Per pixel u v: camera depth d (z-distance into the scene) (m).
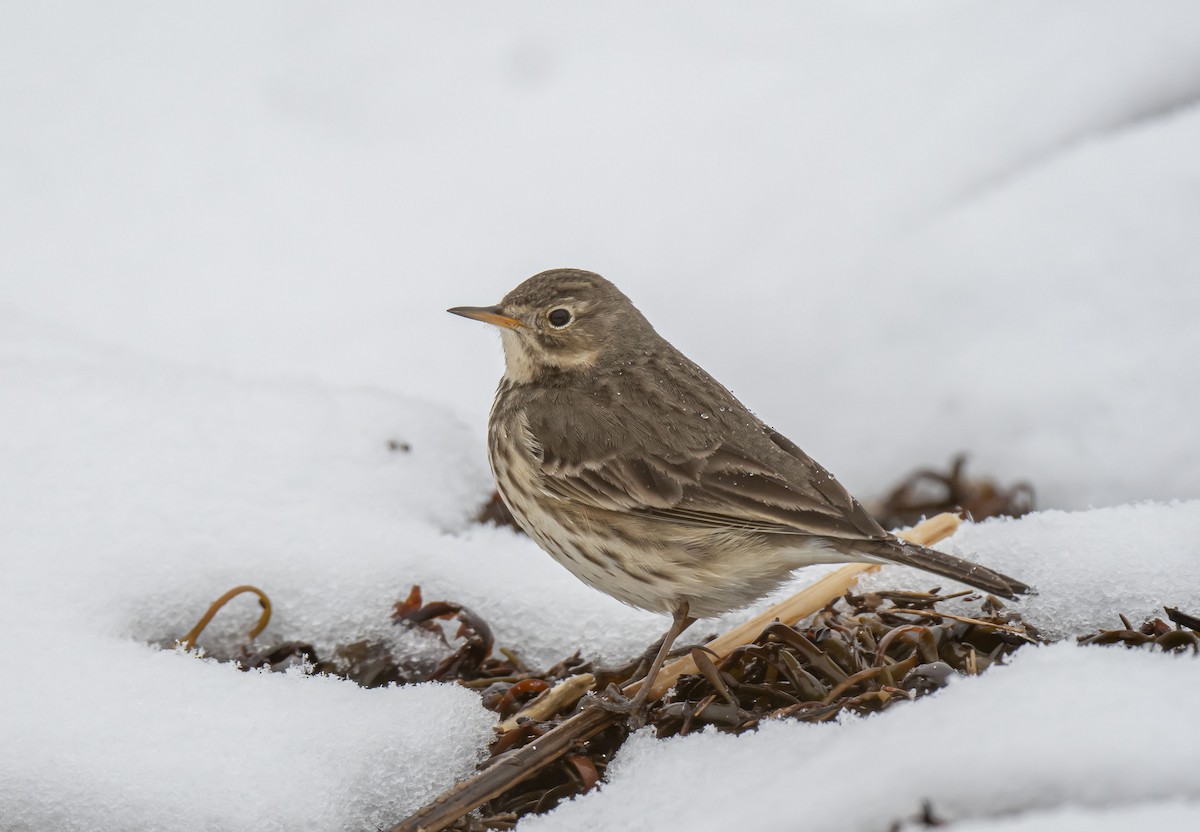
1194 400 13.80
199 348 16.70
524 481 9.88
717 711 8.21
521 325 10.38
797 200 17.52
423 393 16.02
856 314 16.03
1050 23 18.33
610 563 9.58
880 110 18.23
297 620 9.96
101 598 9.73
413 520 11.40
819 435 15.44
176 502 10.81
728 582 9.25
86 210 18.34
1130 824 5.60
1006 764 6.14
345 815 7.88
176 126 19.38
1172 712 6.29
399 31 20.38
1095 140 16.75
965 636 8.99
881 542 8.73
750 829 6.38
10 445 11.33
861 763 6.52
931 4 20.03
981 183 16.91
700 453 9.35
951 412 14.77
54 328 14.71
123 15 20.48
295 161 19.17
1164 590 9.19
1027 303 15.12
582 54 20.23
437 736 8.32
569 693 8.73
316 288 17.59
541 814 7.59
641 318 10.65
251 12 20.48
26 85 19.61
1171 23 17.61
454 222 18.36
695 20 20.52
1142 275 14.85
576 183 18.55
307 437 12.08
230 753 8.04
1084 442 13.99
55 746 8.02
